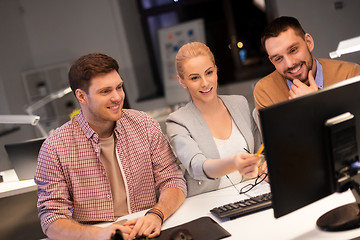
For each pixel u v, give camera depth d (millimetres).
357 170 1255
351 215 1269
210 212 1546
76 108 6559
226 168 1435
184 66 1632
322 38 5289
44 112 6500
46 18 6785
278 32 1687
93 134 1593
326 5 5203
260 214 1435
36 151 2535
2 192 2465
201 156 1599
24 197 2721
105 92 1494
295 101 1122
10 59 6355
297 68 1708
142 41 7043
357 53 4488
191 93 1693
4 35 6312
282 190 1124
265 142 1087
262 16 6645
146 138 1706
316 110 1160
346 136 1212
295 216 1366
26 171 2584
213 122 1733
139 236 1417
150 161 1710
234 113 1754
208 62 1633
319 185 1198
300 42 1693
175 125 1721
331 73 1801
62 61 6852
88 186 1621
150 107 6727
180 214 1587
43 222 1540
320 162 1189
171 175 1708
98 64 1482
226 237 1316
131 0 6930
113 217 1645
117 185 1663
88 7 6680
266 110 1074
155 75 7172
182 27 6363
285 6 5371
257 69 6625
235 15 6750
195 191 1755
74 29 6766
